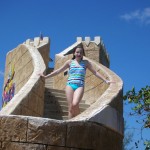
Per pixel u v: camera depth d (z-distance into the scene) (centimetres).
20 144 585
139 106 873
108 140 717
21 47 1495
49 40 1845
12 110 754
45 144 592
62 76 1489
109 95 811
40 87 974
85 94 1267
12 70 1577
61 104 1136
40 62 1195
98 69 1199
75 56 779
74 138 618
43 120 598
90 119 654
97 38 1895
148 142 863
